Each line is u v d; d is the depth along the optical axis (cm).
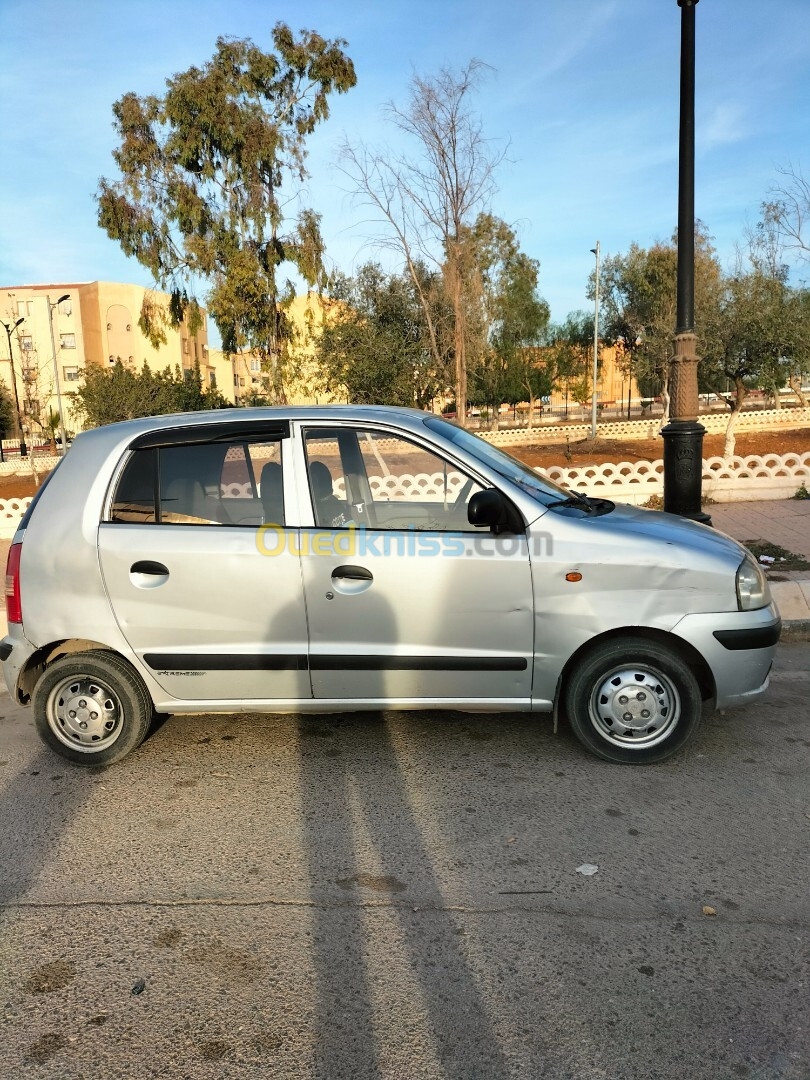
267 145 2462
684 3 627
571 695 376
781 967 242
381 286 2678
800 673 516
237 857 317
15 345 6006
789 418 2973
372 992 239
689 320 665
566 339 4812
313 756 409
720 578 362
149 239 2567
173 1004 237
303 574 371
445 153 1866
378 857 313
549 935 262
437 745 416
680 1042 214
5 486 2856
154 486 388
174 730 451
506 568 364
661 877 291
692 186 649
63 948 265
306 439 388
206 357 6794
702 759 387
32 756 428
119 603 382
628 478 1188
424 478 385
